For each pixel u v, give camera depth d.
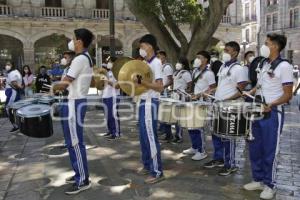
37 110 6.00
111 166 6.47
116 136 8.55
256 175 5.29
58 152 7.35
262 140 5.05
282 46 4.84
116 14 30.30
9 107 7.75
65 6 29.52
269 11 43.31
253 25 47.81
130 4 11.77
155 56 5.47
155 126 5.59
